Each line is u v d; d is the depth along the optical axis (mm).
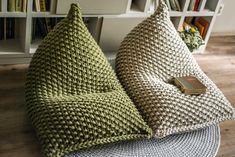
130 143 1376
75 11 1526
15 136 1542
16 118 1700
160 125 1404
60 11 2018
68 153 1263
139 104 1513
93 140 1259
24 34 2064
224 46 2961
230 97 2311
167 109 1444
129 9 2242
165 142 1424
